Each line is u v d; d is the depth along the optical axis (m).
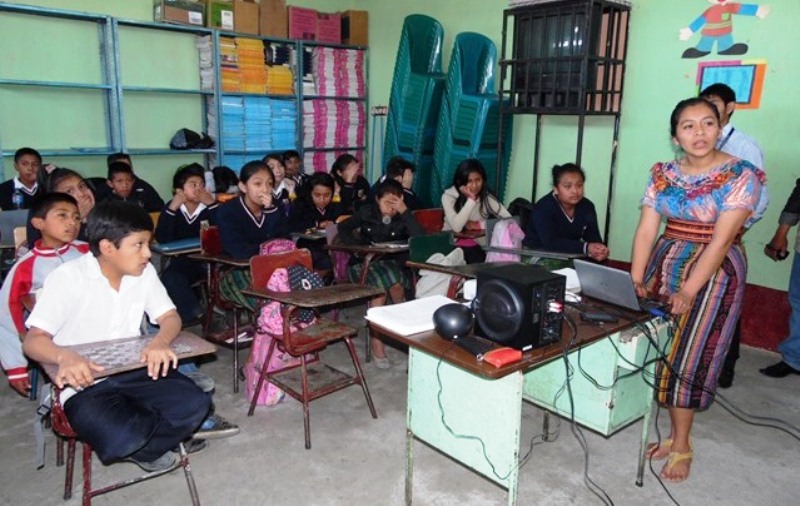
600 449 2.49
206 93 5.27
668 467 2.26
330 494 2.15
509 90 4.18
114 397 1.78
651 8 3.77
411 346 1.80
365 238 3.66
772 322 3.56
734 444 2.54
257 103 5.47
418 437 1.99
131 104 5.05
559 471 2.33
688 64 3.67
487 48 4.66
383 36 5.86
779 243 3.16
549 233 3.35
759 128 3.45
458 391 1.81
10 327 2.41
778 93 3.36
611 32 3.73
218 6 5.09
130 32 4.94
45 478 2.21
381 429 2.63
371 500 2.12
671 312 1.93
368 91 6.12
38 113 4.63
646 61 3.84
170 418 1.82
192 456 2.38
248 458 2.38
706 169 1.98
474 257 3.78
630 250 4.11
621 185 4.09
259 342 2.83
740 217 1.90
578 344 1.72
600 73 3.91
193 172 3.81
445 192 4.11
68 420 1.77
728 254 2.02
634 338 1.92
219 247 3.34
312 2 5.90
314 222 4.50
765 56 3.37
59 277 1.83
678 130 1.95
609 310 2.01
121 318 1.95
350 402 2.90
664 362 2.07
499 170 4.20
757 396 3.01
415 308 1.95
